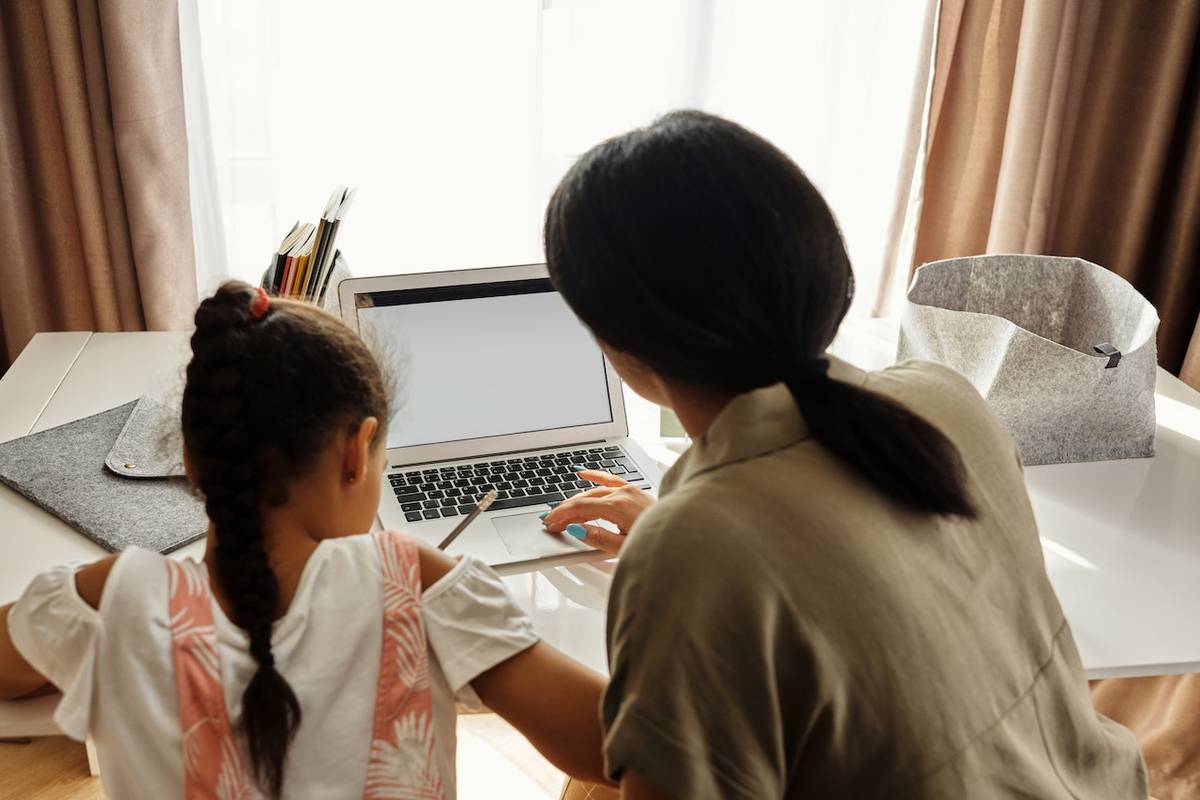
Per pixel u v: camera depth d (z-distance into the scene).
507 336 1.36
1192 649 1.05
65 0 1.67
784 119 2.14
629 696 0.59
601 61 2.04
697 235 0.59
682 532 0.58
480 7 2.02
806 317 0.62
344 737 0.77
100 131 1.76
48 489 1.20
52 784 1.71
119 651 0.75
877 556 0.60
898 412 0.62
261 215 2.08
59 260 1.88
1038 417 1.36
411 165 2.13
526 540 1.16
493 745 1.87
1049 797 0.67
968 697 0.63
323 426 0.79
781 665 0.58
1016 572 0.69
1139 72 1.90
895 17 2.06
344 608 0.79
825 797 0.62
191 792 0.73
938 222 2.08
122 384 1.49
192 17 1.84
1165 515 1.28
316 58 2.01
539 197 2.15
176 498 1.21
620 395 1.39
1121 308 1.48
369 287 1.32
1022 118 1.88
